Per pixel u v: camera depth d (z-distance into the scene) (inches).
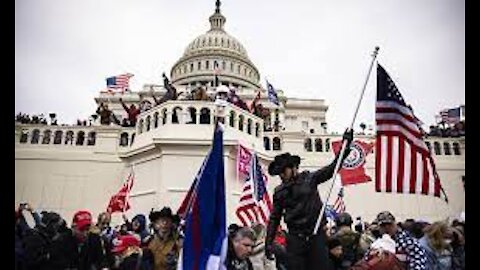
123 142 1175.0
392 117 285.0
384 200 1053.2
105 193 1079.6
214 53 3105.3
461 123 1198.9
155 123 1055.0
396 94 288.7
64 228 368.2
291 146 1131.3
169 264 259.8
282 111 2529.5
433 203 1051.9
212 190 201.6
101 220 447.2
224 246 196.5
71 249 359.3
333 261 260.4
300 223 226.7
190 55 3137.3
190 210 203.8
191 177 930.1
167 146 944.3
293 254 225.9
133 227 378.3
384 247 198.4
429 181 278.2
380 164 280.4
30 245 338.0
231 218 858.1
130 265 318.7
